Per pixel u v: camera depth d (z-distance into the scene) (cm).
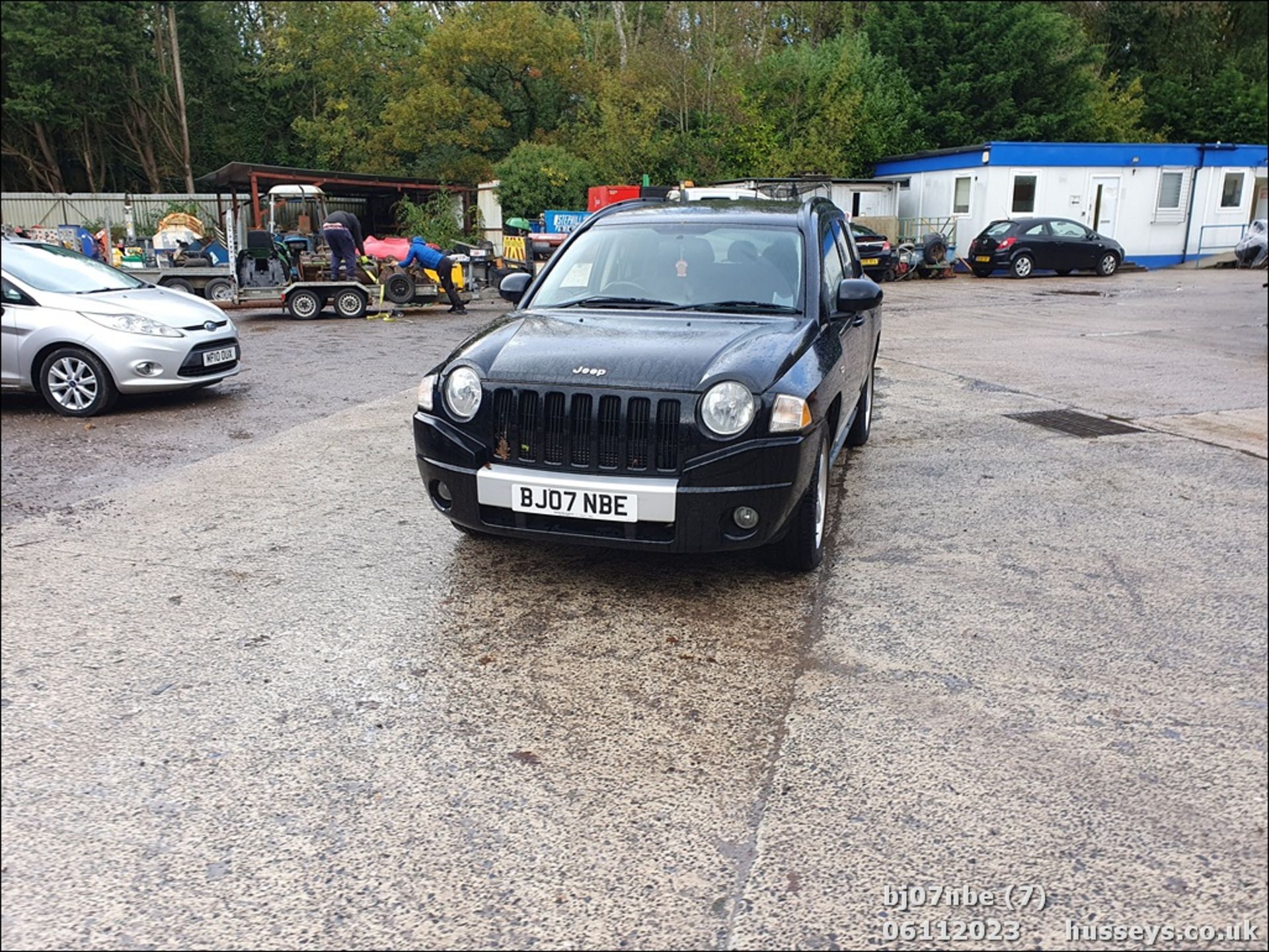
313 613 399
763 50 3803
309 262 1614
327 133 3494
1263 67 4081
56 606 404
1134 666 355
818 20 4178
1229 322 1448
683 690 337
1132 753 296
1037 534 502
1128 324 1441
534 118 3509
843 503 557
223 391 905
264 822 262
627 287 496
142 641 371
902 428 756
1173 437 719
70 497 562
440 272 1661
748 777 284
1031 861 247
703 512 377
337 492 571
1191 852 250
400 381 966
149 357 788
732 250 504
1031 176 2652
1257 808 268
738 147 3106
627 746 301
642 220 540
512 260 2089
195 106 3962
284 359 1118
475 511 405
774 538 396
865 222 2681
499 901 232
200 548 475
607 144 3070
